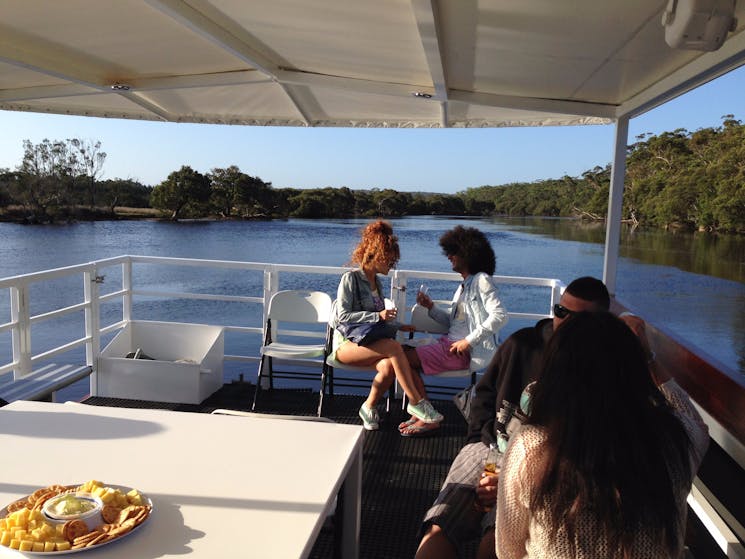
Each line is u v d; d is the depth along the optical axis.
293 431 2.16
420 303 4.45
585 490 1.23
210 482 1.76
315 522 1.57
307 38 2.98
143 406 4.60
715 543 2.34
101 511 1.52
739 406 2.22
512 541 1.38
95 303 4.68
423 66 3.29
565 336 1.35
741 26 2.36
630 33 2.52
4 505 1.59
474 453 2.46
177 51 3.32
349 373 6.91
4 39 3.10
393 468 3.68
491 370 2.57
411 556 2.80
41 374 4.16
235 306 14.30
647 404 1.28
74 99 4.55
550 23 2.47
